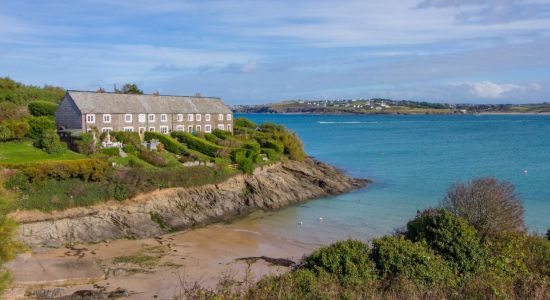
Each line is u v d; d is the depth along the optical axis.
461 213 27.83
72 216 41.88
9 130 54.00
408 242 23.52
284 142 73.19
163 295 27.75
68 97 63.69
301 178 63.75
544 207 48.19
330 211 50.56
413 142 130.50
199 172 52.59
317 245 38.69
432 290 19.55
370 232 41.78
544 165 78.38
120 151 55.16
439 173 72.31
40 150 52.34
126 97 69.62
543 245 24.95
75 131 59.06
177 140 66.44
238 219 48.66
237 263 34.25
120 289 28.70
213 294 19.12
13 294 26.92
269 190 56.19
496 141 129.62
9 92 80.94
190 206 49.19
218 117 81.38
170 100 75.88
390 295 18.89
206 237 41.84
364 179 67.12
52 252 36.72
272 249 37.84
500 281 20.33
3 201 23.02
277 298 18.16
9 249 22.62
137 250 37.69
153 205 46.84
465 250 23.17
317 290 18.95
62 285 29.27
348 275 21.56
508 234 25.89
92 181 45.25
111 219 43.50
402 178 69.00
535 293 19.20
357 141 136.38
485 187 28.77
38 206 40.44
